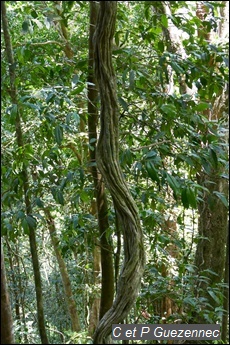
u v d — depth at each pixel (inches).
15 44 121.6
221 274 165.2
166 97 105.1
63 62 116.2
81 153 130.0
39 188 103.0
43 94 97.7
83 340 98.7
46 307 186.2
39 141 121.8
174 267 132.7
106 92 87.4
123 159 94.9
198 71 102.4
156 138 98.1
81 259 172.4
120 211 89.7
